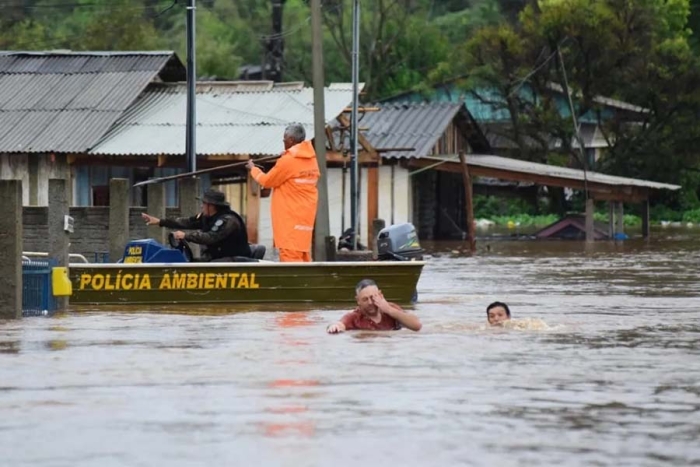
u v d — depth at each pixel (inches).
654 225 6899.6
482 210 7362.2
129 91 3713.1
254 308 1911.9
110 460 935.0
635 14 6550.2
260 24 7588.6
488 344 1491.1
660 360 1376.7
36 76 3806.6
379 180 4731.8
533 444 981.2
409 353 1409.9
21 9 7249.0
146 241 2004.2
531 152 6628.9
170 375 1261.1
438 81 6796.3
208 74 6668.3
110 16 6466.5
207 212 2036.2
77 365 1326.3
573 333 1620.3
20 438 997.8
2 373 1275.8
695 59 6619.1
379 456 946.1
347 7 7347.4
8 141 3513.8
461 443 983.6
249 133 3528.5
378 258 2155.5
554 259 3676.2
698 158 6776.6
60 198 1870.1
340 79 7258.9
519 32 6638.8
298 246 2014.0
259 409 1097.4
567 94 5900.6
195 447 970.1
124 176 3703.3
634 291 2421.3
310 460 934.4
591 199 5073.8
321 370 1289.4
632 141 6702.8
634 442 988.6
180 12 7775.6
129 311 1875.0
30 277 1833.2
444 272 3058.6
